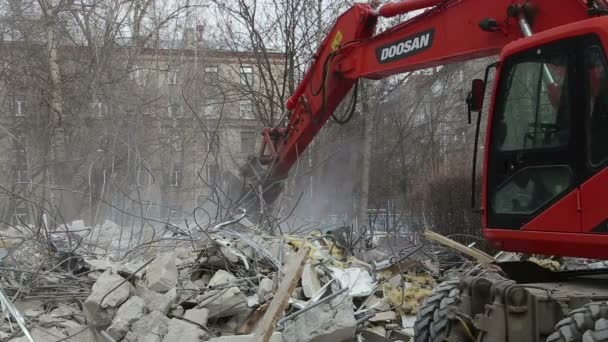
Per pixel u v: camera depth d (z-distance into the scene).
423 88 20.59
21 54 18.77
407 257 9.57
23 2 18.69
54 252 8.18
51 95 17.84
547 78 4.77
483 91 5.62
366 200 16.06
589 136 4.41
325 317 6.21
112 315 6.26
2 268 7.15
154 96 21.69
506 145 5.15
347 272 7.93
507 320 4.51
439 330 5.14
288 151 9.67
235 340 5.96
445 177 14.95
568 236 4.49
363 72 8.05
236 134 22.27
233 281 7.29
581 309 4.06
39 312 6.59
